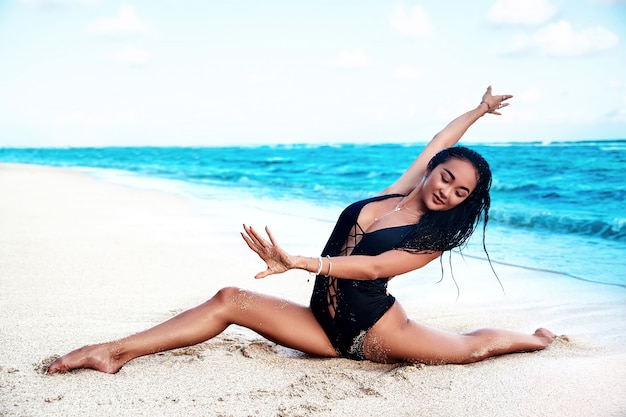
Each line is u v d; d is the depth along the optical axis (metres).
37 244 7.75
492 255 7.67
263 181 20.36
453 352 3.88
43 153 76.56
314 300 3.85
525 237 8.98
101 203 12.61
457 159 3.62
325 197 14.59
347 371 3.74
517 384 3.58
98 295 5.43
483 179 3.65
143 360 3.84
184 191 16.38
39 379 3.46
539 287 6.09
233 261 7.03
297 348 3.88
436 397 3.39
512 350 4.13
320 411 3.17
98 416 3.03
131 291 5.62
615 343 4.41
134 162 42.19
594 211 10.84
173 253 7.42
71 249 7.49
